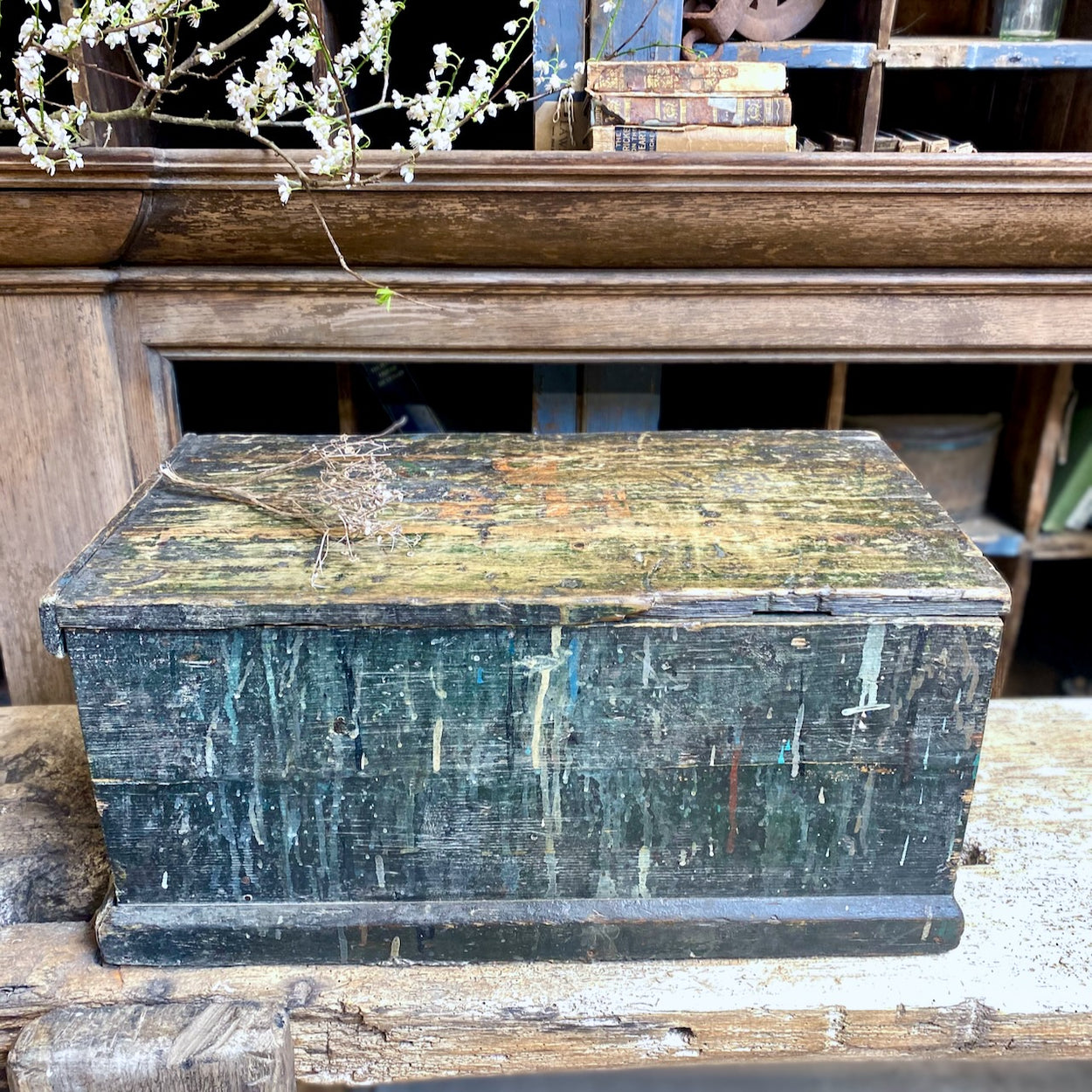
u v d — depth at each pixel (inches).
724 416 88.2
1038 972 40.1
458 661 35.2
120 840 38.0
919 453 74.3
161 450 55.1
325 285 51.6
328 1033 39.1
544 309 52.8
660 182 46.7
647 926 39.7
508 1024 38.8
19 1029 38.8
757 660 35.4
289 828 38.0
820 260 51.4
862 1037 39.6
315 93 44.3
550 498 41.9
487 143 67.2
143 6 39.8
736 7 49.6
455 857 38.8
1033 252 51.1
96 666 34.8
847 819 38.5
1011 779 50.1
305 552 37.3
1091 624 94.5
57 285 50.4
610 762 37.1
